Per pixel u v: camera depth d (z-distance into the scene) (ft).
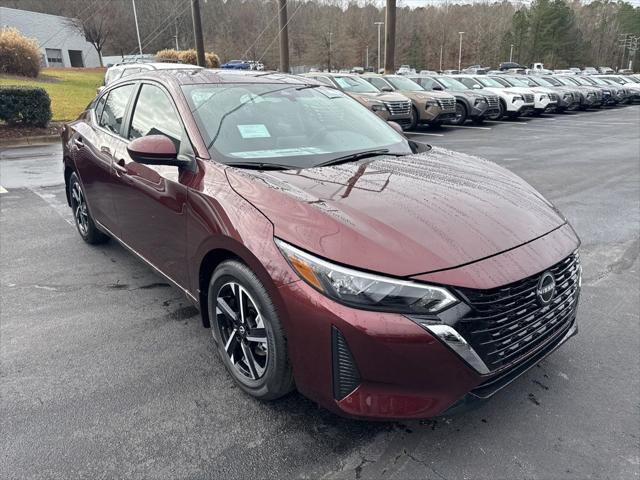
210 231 8.17
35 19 148.15
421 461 7.16
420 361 6.28
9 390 8.70
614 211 20.10
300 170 8.85
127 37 189.37
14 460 7.12
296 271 6.77
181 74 11.39
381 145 10.96
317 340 6.62
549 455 7.27
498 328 6.63
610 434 7.69
